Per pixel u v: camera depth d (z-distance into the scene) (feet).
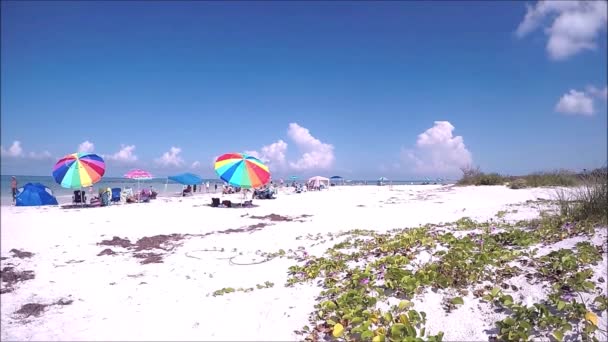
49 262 29.71
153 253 32.73
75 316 18.98
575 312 13.79
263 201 81.15
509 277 17.39
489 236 24.07
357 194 98.02
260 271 25.04
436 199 64.64
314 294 19.24
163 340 15.71
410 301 16.31
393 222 40.83
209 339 15.52
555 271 16.90
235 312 18.07
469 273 17.89
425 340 13.46
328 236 35.01
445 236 24.84
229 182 64.13
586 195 26.58
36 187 75.20
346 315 15.21
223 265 27.48
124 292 22.47
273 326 16.24
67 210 63.62
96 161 71.97
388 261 20.99
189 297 21.01
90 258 31.01
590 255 17.87
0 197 92.12
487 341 13.42
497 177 82.33
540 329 13.43
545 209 33.65
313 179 136.26
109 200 74.64
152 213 59.41
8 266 28.45
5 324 18.06
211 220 51.62
